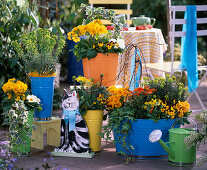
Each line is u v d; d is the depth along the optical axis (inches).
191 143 124.0
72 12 218.8
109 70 153.2
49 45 151.7
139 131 135.6
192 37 184.2
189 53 185.3
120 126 137.7
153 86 143.5
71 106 141.1
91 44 151.9
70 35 153.1
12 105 139.9
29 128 139.3
